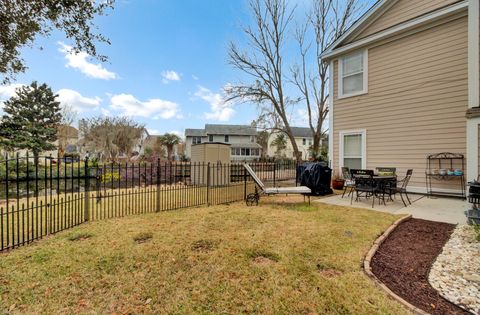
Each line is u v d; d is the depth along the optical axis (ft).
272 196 25.50
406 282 8.22
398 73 24.72
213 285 7.86
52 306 6.82
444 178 21.77
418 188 23.32
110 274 8.51
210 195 24.97
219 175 32.50
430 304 7.02
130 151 72.69
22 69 13.74
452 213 16.70
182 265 9.16
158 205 18.07
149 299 7.15
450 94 21.54
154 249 10.59
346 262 9.36
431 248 10.97
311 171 25.49
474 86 16.75
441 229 13.43
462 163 20.89
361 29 28.30
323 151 46.03
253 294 7.38
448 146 21.61
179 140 112.98
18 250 10.46
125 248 10.69
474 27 16.79
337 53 29.35
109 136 68.90
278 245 11.07
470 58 16.96
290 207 19.25
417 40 23.52
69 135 86.22
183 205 20.36
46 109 76.54
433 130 22.47
